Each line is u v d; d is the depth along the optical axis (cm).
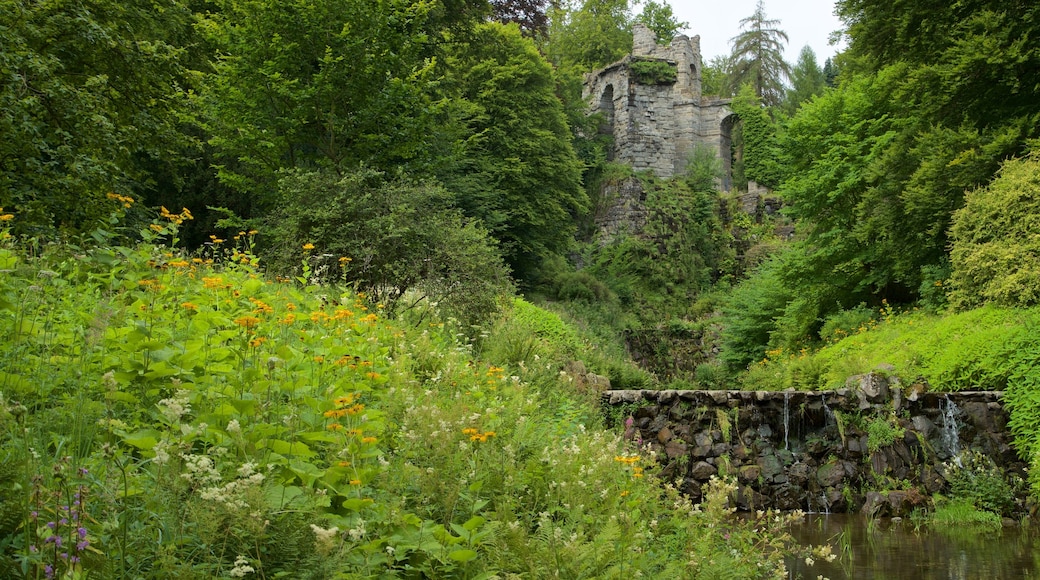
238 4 1861
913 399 1336
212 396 445
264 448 411
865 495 1281
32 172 1059
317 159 1942
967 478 1249
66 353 456
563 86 5347
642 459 800
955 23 1939
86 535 293
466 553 386
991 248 1564
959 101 1925
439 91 2533
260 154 1897
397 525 396
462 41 2914
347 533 380
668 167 5481
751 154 5519
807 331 2400
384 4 1886
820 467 1327
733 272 4884
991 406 1291
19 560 285
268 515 352
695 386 2378
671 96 5581
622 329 3788
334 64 1791
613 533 454
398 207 1343
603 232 4972
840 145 2458
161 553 310
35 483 294
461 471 492
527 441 626
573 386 1163
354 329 766
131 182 1544
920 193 1838
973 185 1767
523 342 1247
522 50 3859
